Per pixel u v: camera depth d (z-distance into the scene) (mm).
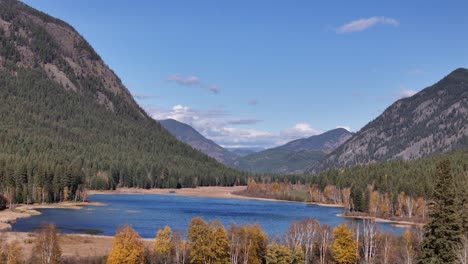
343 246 107562
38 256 95312
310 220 144250
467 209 83750
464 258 69375
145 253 101875
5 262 92688
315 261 107500
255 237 103562
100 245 121750
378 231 122438
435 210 77312
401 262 104812
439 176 78125
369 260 106188
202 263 98500
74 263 98062
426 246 78625
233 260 100438
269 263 101812
